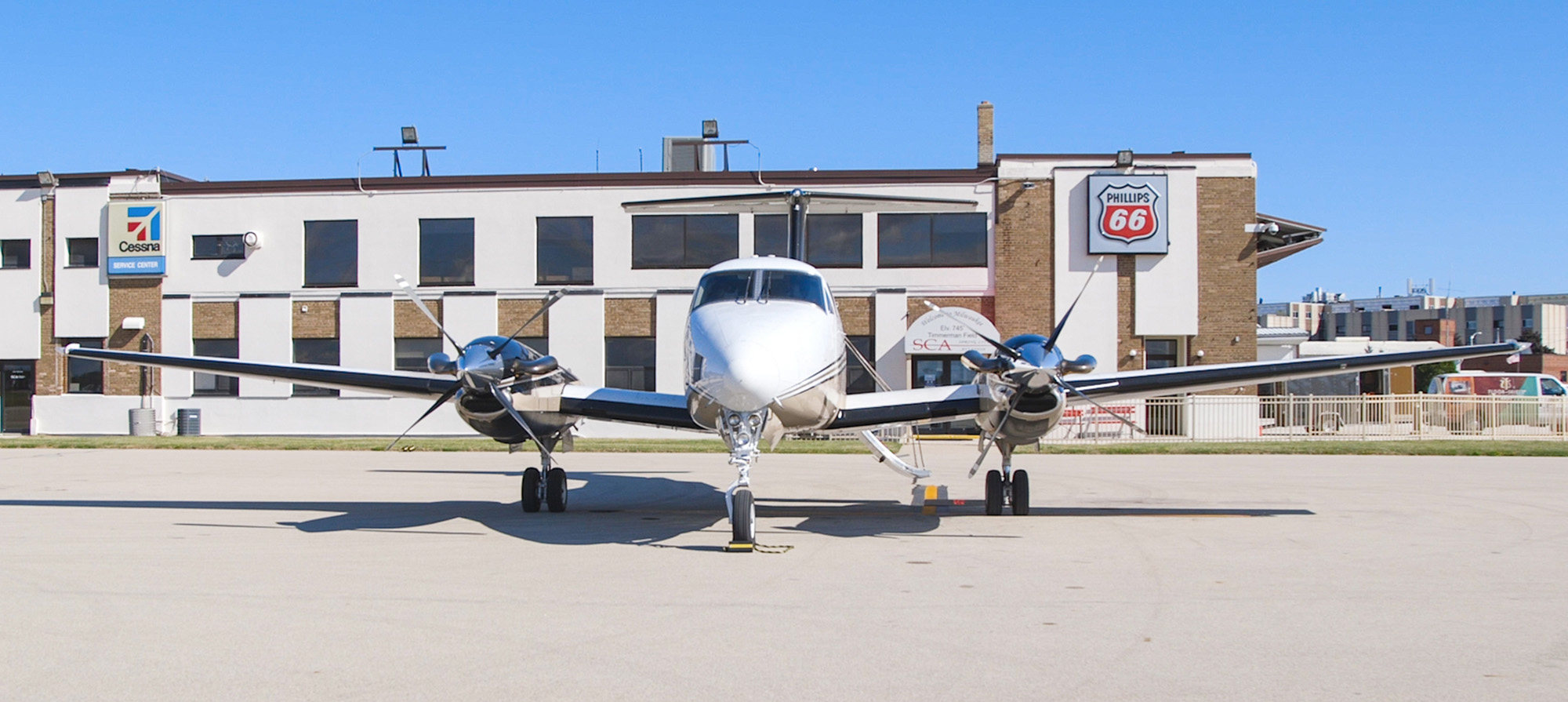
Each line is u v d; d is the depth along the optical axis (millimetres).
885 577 7867
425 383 11836
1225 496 13883
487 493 14406
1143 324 27000
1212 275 26969
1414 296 117375
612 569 8195
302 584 7523
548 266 27656
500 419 11461
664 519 11625
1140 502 13297
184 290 28391
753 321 9523
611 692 4984
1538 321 82750
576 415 11711
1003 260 27203
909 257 27469
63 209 28734
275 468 18484
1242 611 6676
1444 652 5707
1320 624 6316
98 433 28375
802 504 13359
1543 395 36062
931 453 22531
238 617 6449
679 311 27344
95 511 12109
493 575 7898
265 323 28141
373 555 8883
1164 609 6742
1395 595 7172
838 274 27484
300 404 28062
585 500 13922
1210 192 27016
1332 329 93750
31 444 24312
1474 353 10922
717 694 4957
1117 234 26922
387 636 5992
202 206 28359
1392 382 38812
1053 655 5625
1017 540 9844
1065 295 27141
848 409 11047
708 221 27406
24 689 5012
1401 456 21812
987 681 5164
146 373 28406
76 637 5973
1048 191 27219
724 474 17906
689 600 6980
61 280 28719
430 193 27828
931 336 26250
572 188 27578
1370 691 5016
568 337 27531
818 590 7344
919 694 4961
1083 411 26859
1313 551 9164
